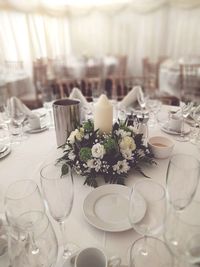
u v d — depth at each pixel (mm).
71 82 2908
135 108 1706
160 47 6273
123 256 622
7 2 4457
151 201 608
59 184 666
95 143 973
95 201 816
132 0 6012
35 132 1455
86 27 6527
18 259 589
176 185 684
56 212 656
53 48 5625
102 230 703
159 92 3775
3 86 3809
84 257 571
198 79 3742
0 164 1114
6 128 1537
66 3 5992
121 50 6621
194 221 622
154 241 657
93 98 1928
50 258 604
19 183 722
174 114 1467
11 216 632
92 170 928
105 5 6223
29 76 4676
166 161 1077
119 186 869
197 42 5867
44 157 1166
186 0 5562
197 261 525
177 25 5930
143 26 6207
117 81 3092
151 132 1419
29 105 3717
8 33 4664
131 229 701
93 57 5910
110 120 1055
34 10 4863
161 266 590
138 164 1048
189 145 1238
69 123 1173
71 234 698
